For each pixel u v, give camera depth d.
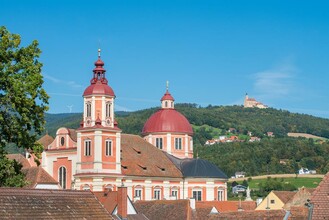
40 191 59.28
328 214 50.56
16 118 81.19
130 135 169.50
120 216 100.81
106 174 145.75
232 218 91.44
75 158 149.25
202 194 166.38
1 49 81.19
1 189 56.78
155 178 159.38
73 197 61.06
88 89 148.62
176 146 179.88
